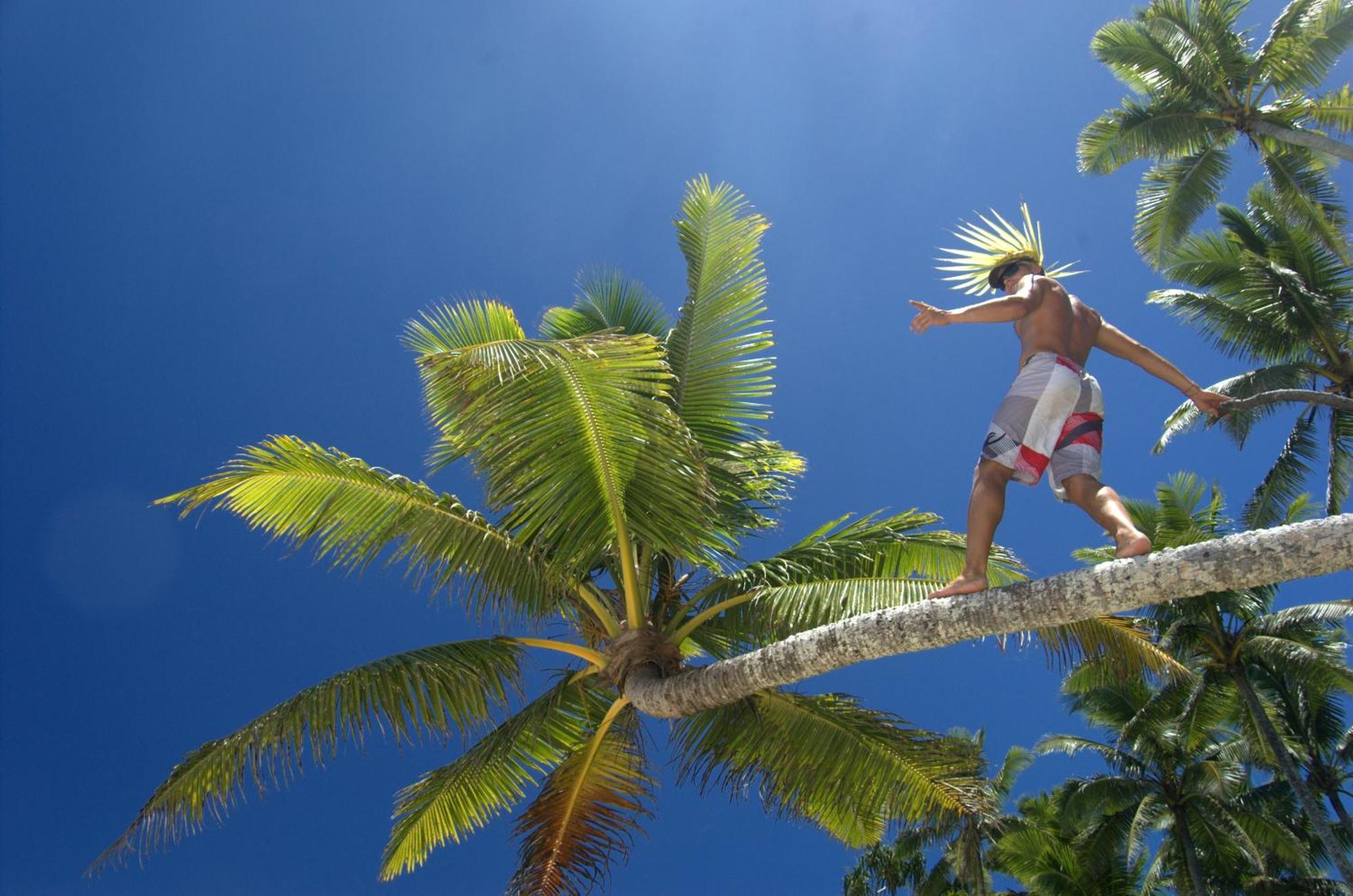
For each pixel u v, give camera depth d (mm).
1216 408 4520
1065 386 4352
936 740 8070
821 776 8133
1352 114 17203
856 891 34000
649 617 8141
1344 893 24297
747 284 9438
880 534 8773
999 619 4195
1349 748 26000
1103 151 17516
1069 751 27156
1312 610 20578
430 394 7477
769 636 8086
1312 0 16406
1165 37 17312
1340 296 20578
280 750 7332
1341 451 20078
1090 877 26281
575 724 9273
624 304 10969
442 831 9273
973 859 13422
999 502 4480
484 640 8219
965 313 4480
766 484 9617
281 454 7734
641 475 6977
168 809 7309
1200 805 25281
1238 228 21484
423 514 7988
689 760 8312
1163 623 21469
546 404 6625
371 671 7613
